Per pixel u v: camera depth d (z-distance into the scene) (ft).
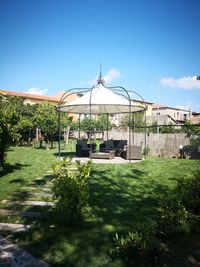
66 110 58.85
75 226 17.24
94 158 51.34
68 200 16.88
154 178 31.53
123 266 12.58
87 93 51.01
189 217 16.61
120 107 60.03
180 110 227.20
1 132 32.22
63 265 12.80
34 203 22.29
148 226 15.25
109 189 26.23
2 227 17.35
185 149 55.57
